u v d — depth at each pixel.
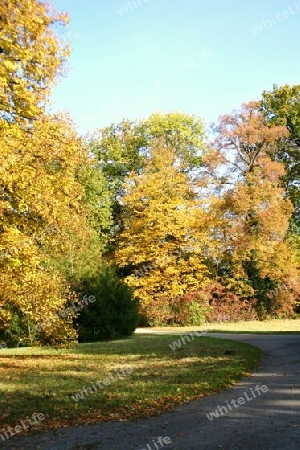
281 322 34.03
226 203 33.28
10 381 10.82
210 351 15.94
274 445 5.90
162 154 36.22
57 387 10.04
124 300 23.81
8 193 12.68
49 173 14.09
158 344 19.09
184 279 33.91
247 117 34.94
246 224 33.78
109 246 40.12
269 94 41.31
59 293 15.49
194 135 44.16
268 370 11.78
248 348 16.50
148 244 33.88
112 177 46.12
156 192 33.97
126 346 18.69
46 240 14.84
